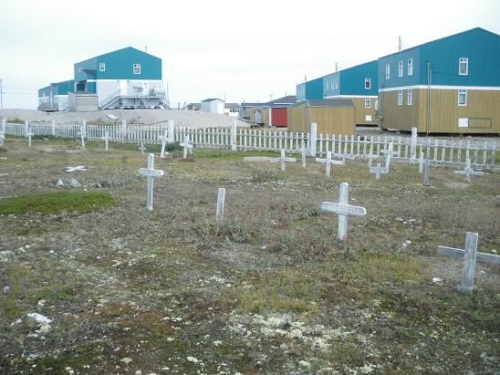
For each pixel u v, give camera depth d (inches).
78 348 186.5
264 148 943.7
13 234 336.2
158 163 742.5
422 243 332.5
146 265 277.4
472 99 1491.1
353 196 507.2
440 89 1477.6
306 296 236.1
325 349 189.3
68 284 247.8
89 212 396.8
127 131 1159.6
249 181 584.7
